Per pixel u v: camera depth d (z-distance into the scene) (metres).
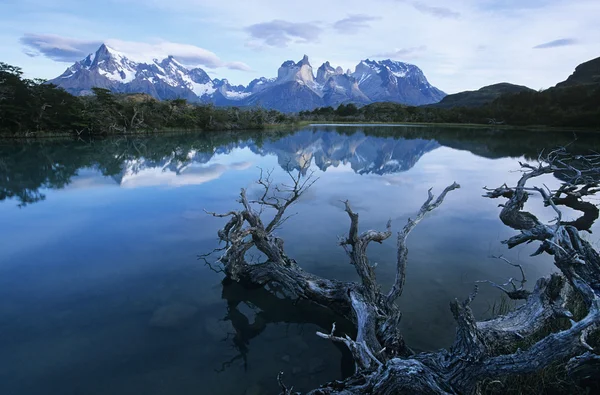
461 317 5.00
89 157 38.97
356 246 8.63
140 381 6.40
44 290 9.95
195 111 91.25
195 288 10.14
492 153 43.25
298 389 6.18
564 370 5.67
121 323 8.32
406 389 5.11
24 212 17.91
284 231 14.44
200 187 23.78
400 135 76.75
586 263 7.93
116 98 82.88
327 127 109.94
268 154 43.00
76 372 6.64
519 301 8.71
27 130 58.62
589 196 19.55
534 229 10.60
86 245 13.41
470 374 4.82
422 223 15.41
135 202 19.83
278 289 10.24
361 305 7.64
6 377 6.49
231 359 7.04
